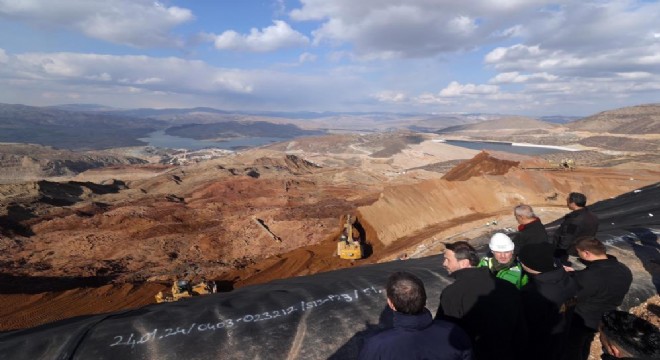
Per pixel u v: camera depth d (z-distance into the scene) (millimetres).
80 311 18000
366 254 24906
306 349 5363
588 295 5137
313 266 23328
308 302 6523
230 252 30500
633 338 4254
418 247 21031
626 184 32281
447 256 4258
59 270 25484
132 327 5613
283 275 22672
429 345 3121
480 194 30578
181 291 18000
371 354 3209
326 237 31156
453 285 4008
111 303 18906
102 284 23266
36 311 17844
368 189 55750
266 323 5840
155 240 31844
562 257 7324
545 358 4605
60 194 53562
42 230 34688
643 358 4031
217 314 6047
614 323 4566
